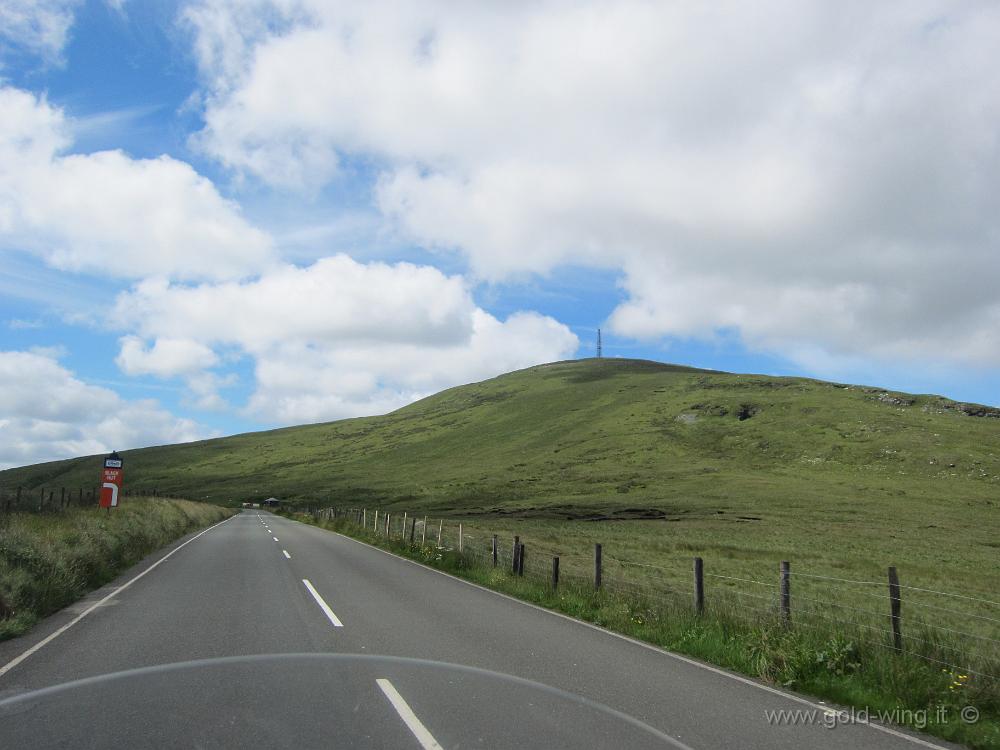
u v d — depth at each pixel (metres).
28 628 9.97
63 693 6.69
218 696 6.62
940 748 5.93
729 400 144.75
